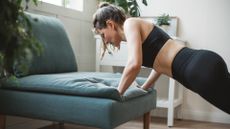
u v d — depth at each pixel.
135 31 1.64
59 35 2.53
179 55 1.67
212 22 3.31
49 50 2.32
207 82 1.58
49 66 2.27
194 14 3.37
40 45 0.90
